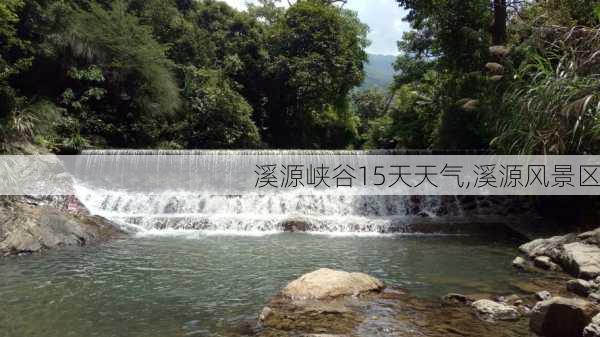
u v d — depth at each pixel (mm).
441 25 15836
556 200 11531
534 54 9727
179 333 4512
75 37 16359
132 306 5379
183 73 23266
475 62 15641
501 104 10352
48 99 15102
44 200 10898
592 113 7379
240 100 23672
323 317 4797
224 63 26609
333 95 30000
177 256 8094
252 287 6211
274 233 10570
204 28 28812
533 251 8164
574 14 11242
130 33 18938
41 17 15555
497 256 8227
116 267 7262
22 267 7195
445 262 7734
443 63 17031
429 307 5172
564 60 8484
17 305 5383
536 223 11180
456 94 16750
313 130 32781
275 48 28266
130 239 9594
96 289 6059
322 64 27031
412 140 23594
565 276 6719
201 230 10766
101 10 18109
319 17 28109
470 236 10312
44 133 13297
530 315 4770
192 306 5383
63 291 5961
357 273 6078
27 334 4500
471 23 15508
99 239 9422
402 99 27625
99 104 17766
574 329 4148
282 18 29609
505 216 12469
